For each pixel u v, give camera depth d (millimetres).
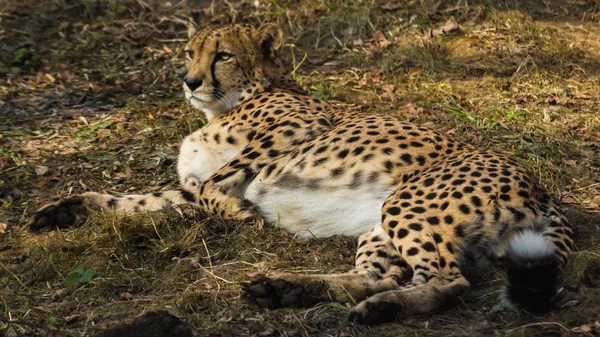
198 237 9617
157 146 12875
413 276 8188
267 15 17703
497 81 15086
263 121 10742
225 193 10172
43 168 11891
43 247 9336
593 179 11461
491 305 8047
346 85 15211
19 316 8062
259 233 9695
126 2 18344
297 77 15508
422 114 13812
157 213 9984
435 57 15945
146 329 7219
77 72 15961
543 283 7590
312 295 8078
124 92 15211
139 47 17062
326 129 10406
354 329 7664
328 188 9688
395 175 9438
